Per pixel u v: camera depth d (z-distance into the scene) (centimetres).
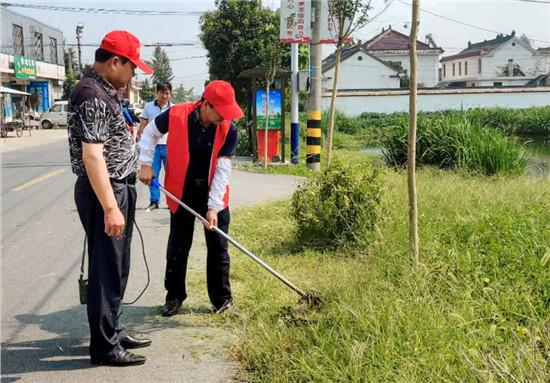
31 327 423
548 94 3769
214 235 432
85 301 393
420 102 3775
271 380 326
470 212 616
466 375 289
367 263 486
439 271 426
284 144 1466
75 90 337
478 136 1223
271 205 845
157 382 338
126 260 371
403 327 336
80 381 340
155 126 427
